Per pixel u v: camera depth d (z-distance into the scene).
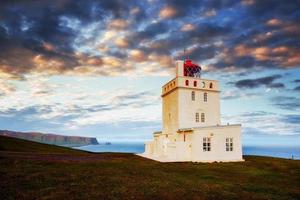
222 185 19.86
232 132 39.28
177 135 43.47
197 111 44.62
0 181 17.38
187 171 27.08
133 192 16.00
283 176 26.05
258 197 16.61
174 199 15.02
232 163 35.62
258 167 32.06
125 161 33.31
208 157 37.47
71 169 23.31
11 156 29.86
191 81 45.03
